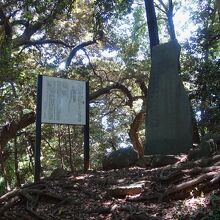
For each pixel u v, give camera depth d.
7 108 15.20
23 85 16.05
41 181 7.38
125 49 22.05
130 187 5.95
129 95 20.95
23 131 19.50
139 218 5.02
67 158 22.69
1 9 17.30
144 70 21.38
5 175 19.03
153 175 6.55
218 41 16.20
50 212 5.87
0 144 15.54
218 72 12.09
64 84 8.30
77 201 6.06
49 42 20.52
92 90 21.72
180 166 6.52
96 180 6.93
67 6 16.22
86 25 21.30
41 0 15.28
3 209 6.32
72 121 8.29
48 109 7.96
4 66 14.82
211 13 18.25
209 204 5.01
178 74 9.48
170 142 9.25
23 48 19.23
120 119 26.00
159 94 9.68
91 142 25.27
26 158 23.52
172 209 5.13
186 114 9.13
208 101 12.34
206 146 7.18
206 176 5.58
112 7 14.56
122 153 8.42
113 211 5.38
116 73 22.41
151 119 9.70
